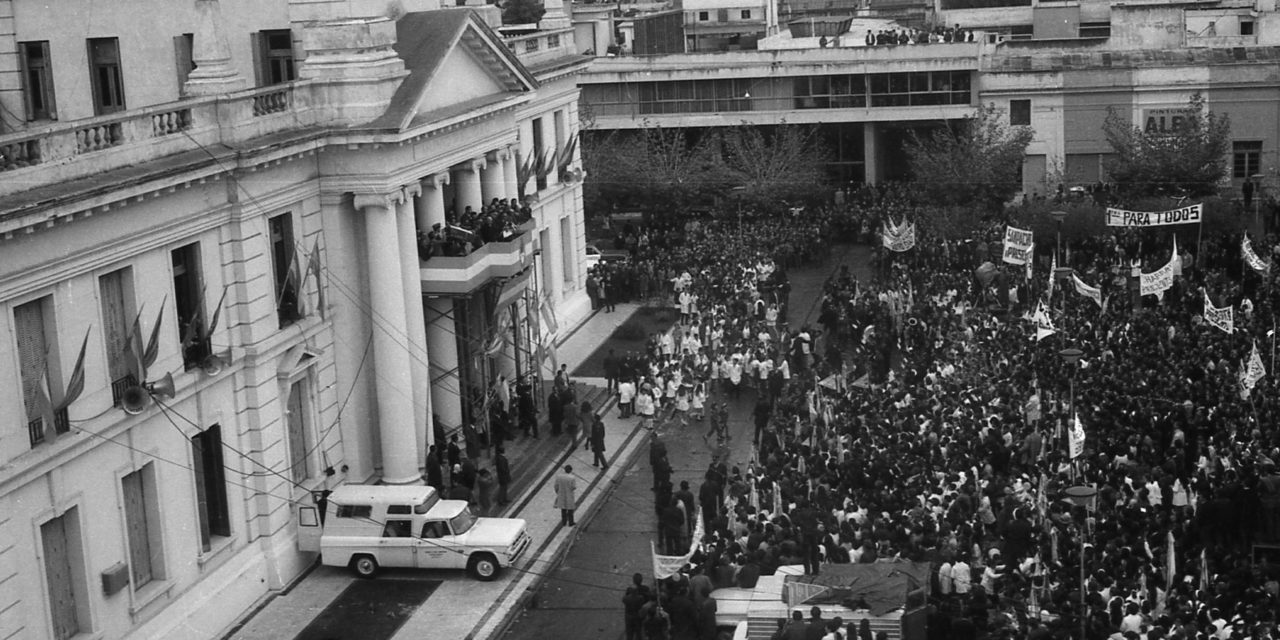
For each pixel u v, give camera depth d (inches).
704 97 3585.1
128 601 1346.0
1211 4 3821.4
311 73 1680.6
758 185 3225.9
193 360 1465.3
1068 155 3294.8
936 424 1713.8
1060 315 2123.5
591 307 2743.6
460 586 1576.0
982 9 4188.0
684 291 2613.2
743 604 1354.6
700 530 1462.8
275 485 1578.5
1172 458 1557.6
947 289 2458.2
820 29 4232.3
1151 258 2529.5
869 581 1310.3
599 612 1521.9
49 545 1269.7
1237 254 2508.6
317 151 1660.9
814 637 1240.8
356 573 1603.1
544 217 2527.1
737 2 4694.9
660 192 3299.7
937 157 3090.6
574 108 2704.2
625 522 1782.7
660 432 2112.5
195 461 1467.8
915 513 1464.1
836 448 1732.3
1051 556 1400.1
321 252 1691.7
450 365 1882.4
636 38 4116.6
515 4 5270.7
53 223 1229.7
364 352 1742.1
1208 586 1314.0
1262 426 1656.0
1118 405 1728.6
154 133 1419.8
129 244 1346.0
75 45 1674.5
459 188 1974.7
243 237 1515.7
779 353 2294.5
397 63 1729.8
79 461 1288.1
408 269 1759.4
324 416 1684.3
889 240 2583.7
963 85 3417.8
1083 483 1509.6
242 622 1498.5
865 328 2308.1
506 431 1987.0
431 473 1736.0
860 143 3634.4
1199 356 1915.6
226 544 1505.9
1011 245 2266.2
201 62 1536.7
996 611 1273.4
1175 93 3193.9
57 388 1270.9
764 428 1951.3
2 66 1672.0
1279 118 3137.3
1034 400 1784.0
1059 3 4045.3
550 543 1701.5
